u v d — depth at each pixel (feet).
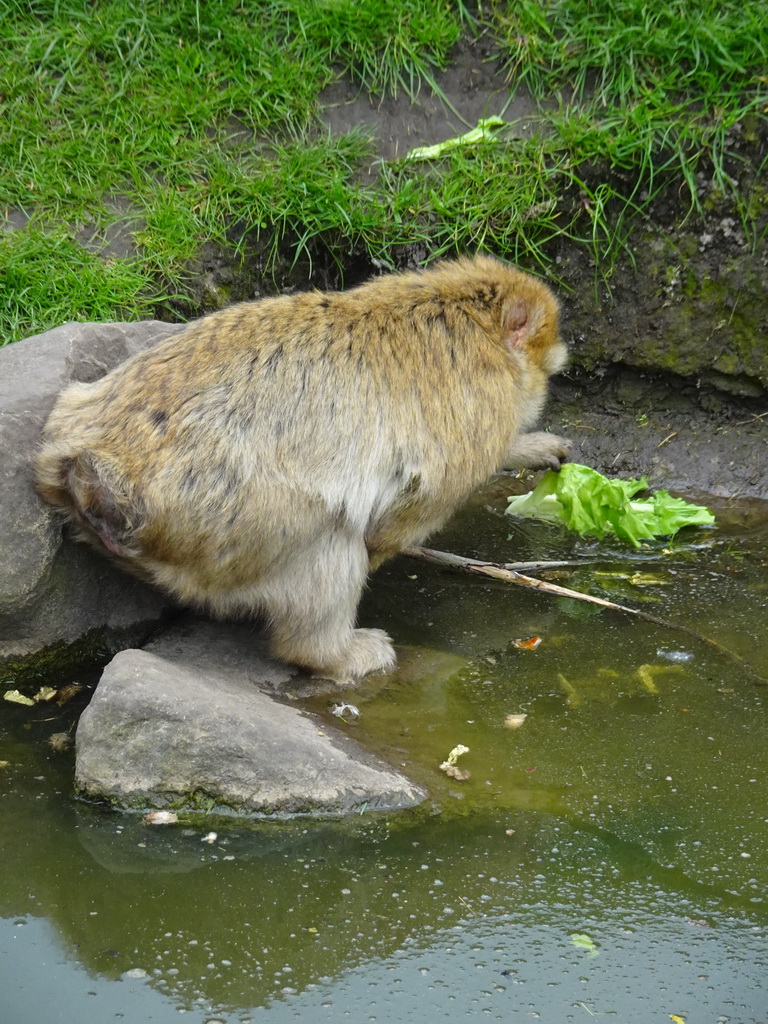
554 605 9.10
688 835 7.75
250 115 10.36
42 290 9.66
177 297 9.86
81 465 8.05
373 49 10.53
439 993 7.20
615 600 9.12
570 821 7.80
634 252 10.09
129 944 7.36
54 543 8.34
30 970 7.27
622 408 10.34
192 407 8.06
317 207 10.03
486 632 8.89
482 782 7.97
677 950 7.34
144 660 8.03
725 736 8.23
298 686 8.43
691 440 10.22
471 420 8.50
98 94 10.40
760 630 8.87
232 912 7.47
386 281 8.68
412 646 8.77
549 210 10.00
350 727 8.21
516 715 8.33
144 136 10.28
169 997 7.19
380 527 8.47
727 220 9.97
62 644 8.57
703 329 10.09
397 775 7.93
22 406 8.29
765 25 10.06
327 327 8.32
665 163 9.96
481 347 8.57
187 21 10.64
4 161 10.14
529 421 8.94
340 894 7.52
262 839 7.74
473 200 10.03
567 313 10.20
